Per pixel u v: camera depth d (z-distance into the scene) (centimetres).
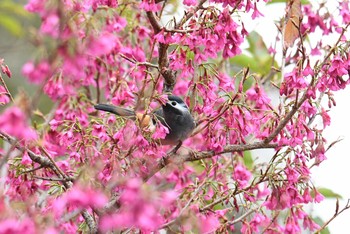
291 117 1036
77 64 654
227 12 1044
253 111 1133
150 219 646
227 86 1109
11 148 780
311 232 1165
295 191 1035
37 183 1083
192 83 1119
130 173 999
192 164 1357
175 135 1140
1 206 693
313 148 1088
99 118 1095
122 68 1309
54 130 1142
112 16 994
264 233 1049
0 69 1060
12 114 641
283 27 1183
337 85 1041
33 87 1530
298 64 1045
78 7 852
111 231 988
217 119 1088
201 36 1045
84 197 713
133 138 1007
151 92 1091
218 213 1034
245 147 1084
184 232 944
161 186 1211
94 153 1016
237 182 1070
